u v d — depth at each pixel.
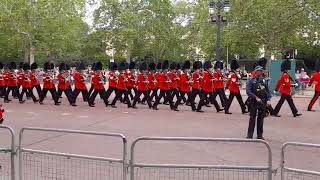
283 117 17.66
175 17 66.62
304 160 9.62
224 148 10.85
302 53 50.84
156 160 9.38
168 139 6.18
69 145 11.02
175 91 20.16
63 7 44.97
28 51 45.59
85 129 13.83
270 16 36.81
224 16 37.75
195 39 67.44
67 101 23.83
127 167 6.47
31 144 11.03
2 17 42.16
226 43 39.78
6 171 7.30
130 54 60.97
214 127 14.57
